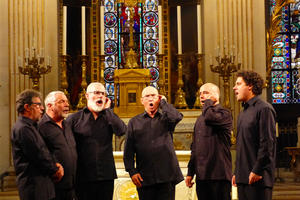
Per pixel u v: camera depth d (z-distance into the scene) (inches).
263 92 450.9
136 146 200.8
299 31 554.3
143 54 502.9
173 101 497.0
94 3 512.1
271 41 489.1
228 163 203.3
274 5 533.6
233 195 255.4
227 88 393.7
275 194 399.9
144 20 506.9
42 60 395.2
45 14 447.8
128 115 394.9
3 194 394.3
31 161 179.2
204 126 203.9
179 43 440.5
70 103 490.0
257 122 175.3
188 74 494.0
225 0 451.5
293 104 541.6
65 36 437.1
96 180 195.9
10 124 432.1
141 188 198.8
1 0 442.9
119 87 402.9
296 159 473.1
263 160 169.9
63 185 190.9
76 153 196.2
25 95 183.9
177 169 200.8
